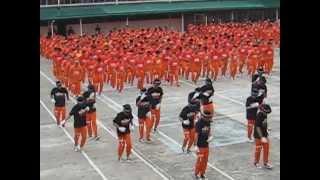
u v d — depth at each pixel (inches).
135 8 2711.6
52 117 1221.1
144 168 841.5
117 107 1286.9
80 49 1678.2
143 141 991.0
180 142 982.4
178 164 856.9
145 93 978.1
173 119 1150.3
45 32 2625.5
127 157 884.6
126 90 1497.3
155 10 2696.9
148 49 1651.1
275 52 2208.4
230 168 826.8
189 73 1665.8
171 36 2060.8
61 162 883.4
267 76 1665.8
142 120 975.0
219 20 2933.1
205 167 772.6
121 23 2778.1
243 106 1258.0
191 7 2785.4
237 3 2876.5
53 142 1009.5
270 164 841.5
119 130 865.5
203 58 1589.6
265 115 812.0
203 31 2290.8
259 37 2196.1
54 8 2628.0
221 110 1223.5
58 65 1566.2
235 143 962.7
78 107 925.8
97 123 1140.5
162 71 1525.6
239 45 1705.2
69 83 1430.9
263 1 2928.2
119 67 1456.7
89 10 2635.3
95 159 896.3
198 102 914.7
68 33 2568.9
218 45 1712.6
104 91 1487.5
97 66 1418.6
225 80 1605.6
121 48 1695.4
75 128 930.1
